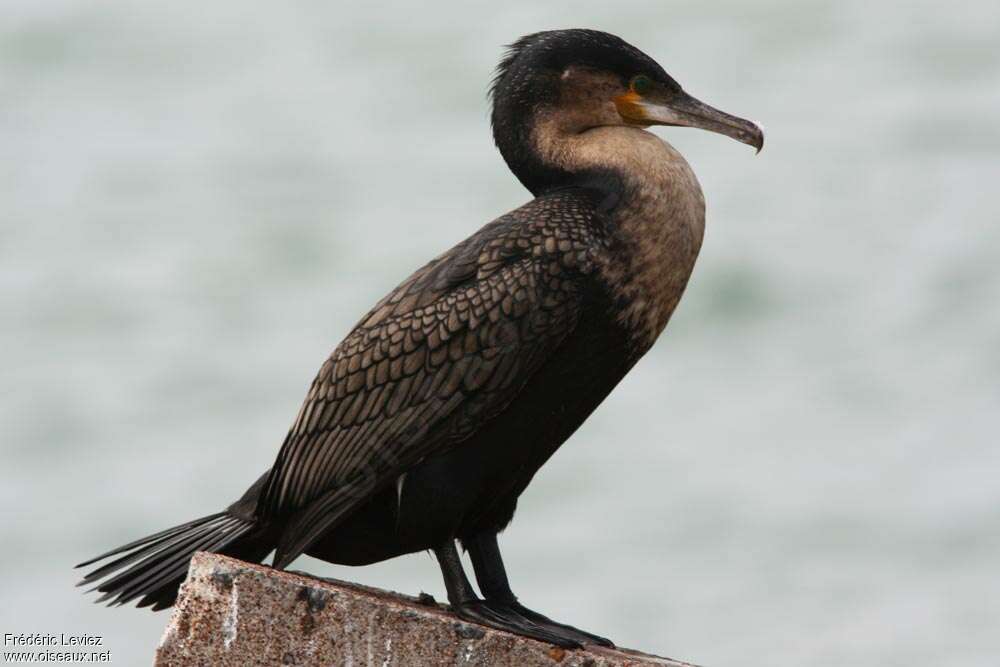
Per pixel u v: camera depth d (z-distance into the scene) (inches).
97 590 447.2
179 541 460.1
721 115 500.4
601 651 429.4
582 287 452.4
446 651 400.2
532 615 464.4
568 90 494.3
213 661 394.6
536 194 499.2
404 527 452.1
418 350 449.4
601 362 462.6
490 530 475.8
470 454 450.9
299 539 452.8
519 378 448.8
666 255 464.4
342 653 396.8
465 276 453.4
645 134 488.7
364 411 451.8
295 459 462.3
